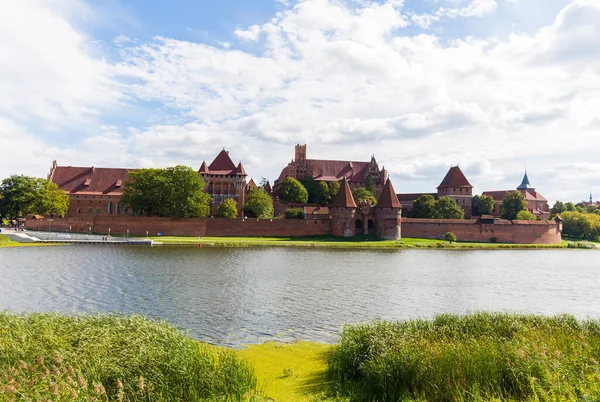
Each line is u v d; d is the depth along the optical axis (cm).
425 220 13112
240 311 3538
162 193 11825
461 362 1759
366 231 12675
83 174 15425
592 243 14438
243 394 1750
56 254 7444
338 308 3753
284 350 2520
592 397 1334
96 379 1595
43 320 2236
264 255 8119
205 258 7281
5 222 12744
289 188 16338
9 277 5016
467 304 4212
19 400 1383
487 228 13300
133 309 3531
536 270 7281
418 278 5766
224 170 15825
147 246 9244
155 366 1716
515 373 1645
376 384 1781
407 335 2138
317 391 1850
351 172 19312
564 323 2447
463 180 18612
